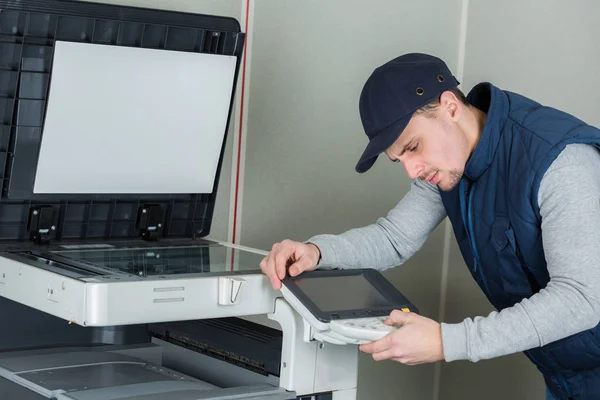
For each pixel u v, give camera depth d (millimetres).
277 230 2246
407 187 2562
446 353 1183
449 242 2697
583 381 1451
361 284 1365
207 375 1496
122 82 1484
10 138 1436
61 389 1254
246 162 2156
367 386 2533
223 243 1706
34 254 1411
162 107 1562
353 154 2402
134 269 1301
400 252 1580
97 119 1489
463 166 1341
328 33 2299
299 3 2221
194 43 1567
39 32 1386
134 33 1480
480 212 1397
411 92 1269
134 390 1255
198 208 1741
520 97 1418
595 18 2371
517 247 1358
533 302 1199
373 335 1194
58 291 1188
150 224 1658
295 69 2234
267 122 2189
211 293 1257
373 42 2412
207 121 1641
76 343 1619
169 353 1595
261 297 1316
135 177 1610
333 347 1351
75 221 1582
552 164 1257
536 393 2469
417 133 1277
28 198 1491
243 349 1410
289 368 1295
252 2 2117
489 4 2619
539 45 2508
